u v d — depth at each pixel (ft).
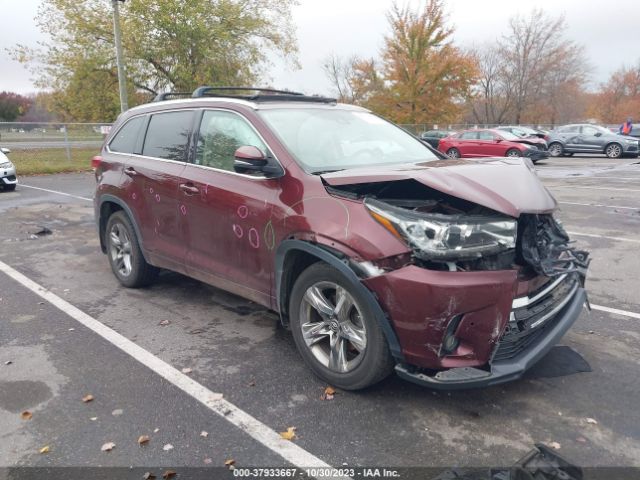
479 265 9.39
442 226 8.85
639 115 194.70
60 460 8.74
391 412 10.03
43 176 54.90
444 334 8.95
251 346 12.99
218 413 10.07
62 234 26.05
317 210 10.39
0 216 30.81
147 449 9.02
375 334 9.65
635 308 15.30
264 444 9.14
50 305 15.93
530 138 73.20
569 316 10.61
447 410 10.07
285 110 13.16
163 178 14.66
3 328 14.15
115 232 17.65
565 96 178.60
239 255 12.53
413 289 8.89
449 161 12.05
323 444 9.12
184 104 14.96
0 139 64.18
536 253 9.93
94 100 84.07
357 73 141.90
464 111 148.56
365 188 10.30
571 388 10.78
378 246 9.25
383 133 14.26
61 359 12.34
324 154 12.06
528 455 8.56
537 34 167.84
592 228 26.13
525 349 9.77
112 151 17.60
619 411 9.96
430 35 104.63
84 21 78.64
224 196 12.60
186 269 14.52
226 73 84.89
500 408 10.11
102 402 10.48
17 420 9.89
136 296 16.69
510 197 9.36
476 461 8.60
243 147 11.14
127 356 12.48
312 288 10.75
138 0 76.28
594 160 75.82
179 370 11.78
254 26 84.74
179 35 78.54
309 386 11.03
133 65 81.15
